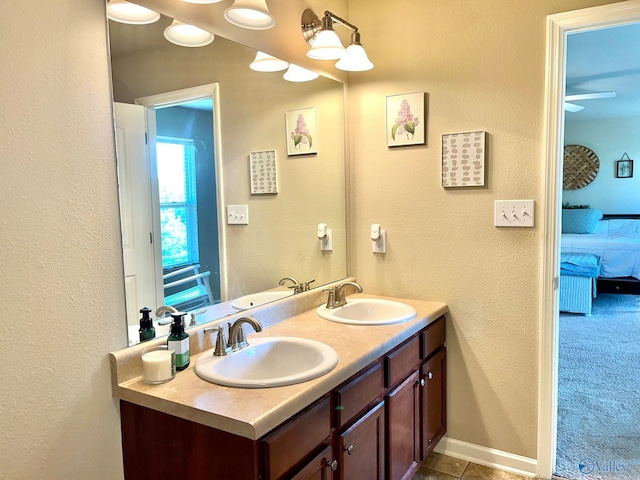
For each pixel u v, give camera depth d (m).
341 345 1.63
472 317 2.17
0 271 1.08
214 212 1.73
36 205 1.15
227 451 1.16
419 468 2.18
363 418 1.56
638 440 2.36
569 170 7.15
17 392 1.12
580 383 3.10
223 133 1.75
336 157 2.35
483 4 2.03
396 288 2.35
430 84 2.18
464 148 2.11
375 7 2.29
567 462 2.18
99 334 1.30
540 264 1.99
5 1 1.08
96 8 1.28
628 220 6.45
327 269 2.33
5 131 1.08
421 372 1.99
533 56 1.94
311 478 1.30
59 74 1.19
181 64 1.56
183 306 1.60
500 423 2.15
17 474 1.13
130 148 1.40
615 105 5.82
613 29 3.04
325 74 2.25
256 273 1.93
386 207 2.34
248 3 1.48
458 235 2.17
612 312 4.97
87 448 1.28
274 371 1.65
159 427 1.27
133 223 1.42
